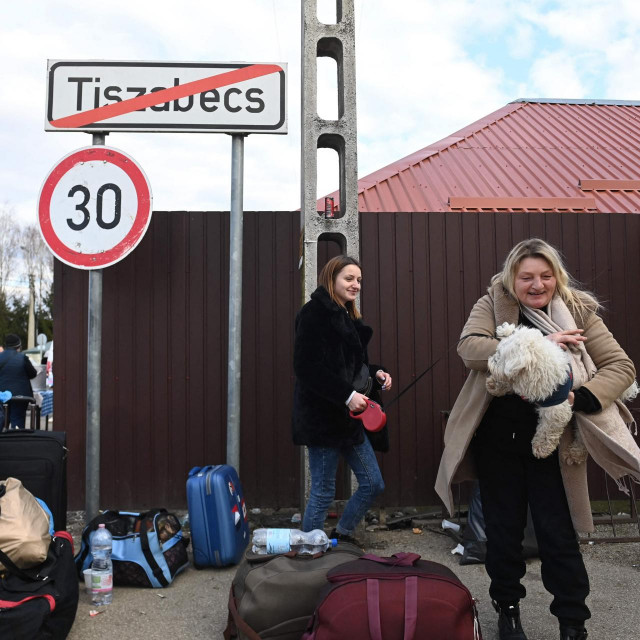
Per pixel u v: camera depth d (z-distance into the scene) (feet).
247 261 16.74
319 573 9.04
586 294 9.58
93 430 14.15
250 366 16.62
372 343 16.80
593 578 12.26
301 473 14.79
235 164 15.12
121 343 16.46
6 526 9.37
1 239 164.96
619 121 34.14
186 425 16.49
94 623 10.30
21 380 27.22
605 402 8.58
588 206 21.45
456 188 23.18
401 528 15.57
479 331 9.52
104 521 12.11
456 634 7.71
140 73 14.93
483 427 9.53
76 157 14.01
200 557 12.50
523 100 37.22
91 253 13.96
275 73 15.14
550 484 9.04
